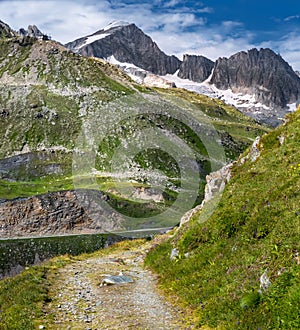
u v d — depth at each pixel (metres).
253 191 22.86
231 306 15.45
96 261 33.69
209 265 20.48
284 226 16.88
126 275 26.47
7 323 16.88
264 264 15.99
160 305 19.08
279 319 12.81
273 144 28.61
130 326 16.50
